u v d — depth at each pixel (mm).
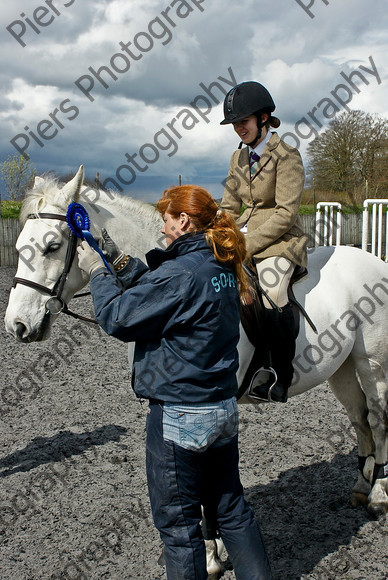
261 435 4223
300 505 3203
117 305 1887
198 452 1923
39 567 2646
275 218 2805
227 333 1949
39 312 2520
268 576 2014
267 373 2854
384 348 3211
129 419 4559
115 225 2777
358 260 3318
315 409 4805
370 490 3184
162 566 2658
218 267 1937
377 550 2764
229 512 2059
